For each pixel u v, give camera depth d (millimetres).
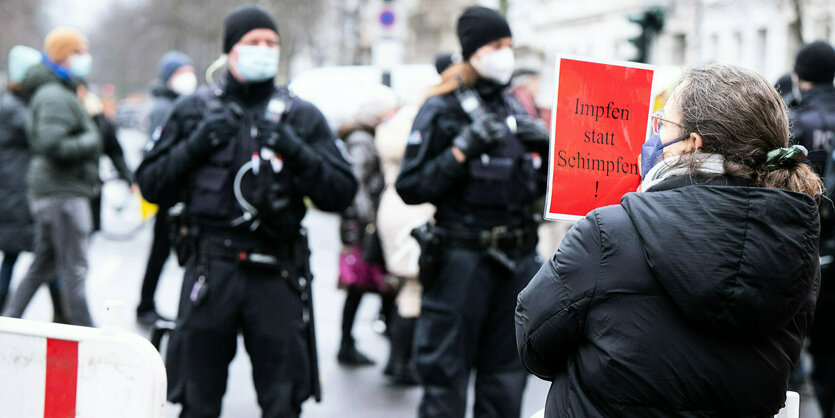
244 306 7020
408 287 11438
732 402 3748
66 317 12344
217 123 7027
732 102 3807
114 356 4402
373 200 12023
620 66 4828
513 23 69188
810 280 3717
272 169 7070
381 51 24688
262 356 7059
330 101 29438
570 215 4793
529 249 7879
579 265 3846
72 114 11539
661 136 3984
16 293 11727
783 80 12133
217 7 83938
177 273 18797
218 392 7082
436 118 7766
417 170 7711
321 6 75375
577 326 3867
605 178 4824
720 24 41594
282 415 7059
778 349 3822
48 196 11523
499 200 7656
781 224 3637
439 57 11516
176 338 7074
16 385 4547
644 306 3744
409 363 11523
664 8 21766
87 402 4453
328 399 10867
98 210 14547
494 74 7793
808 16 23953
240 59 7156
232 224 7008
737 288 3600
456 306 7625
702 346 3711
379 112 12039
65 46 11555
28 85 11695
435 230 7793
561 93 4773
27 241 12602
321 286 18141
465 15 7840
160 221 13656
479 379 7852
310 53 80000
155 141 7383
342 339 12516
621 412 3781
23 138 12500
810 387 11695
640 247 3775
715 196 3680
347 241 12078
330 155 7445
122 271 18906
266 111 7164
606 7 55906
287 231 7121
